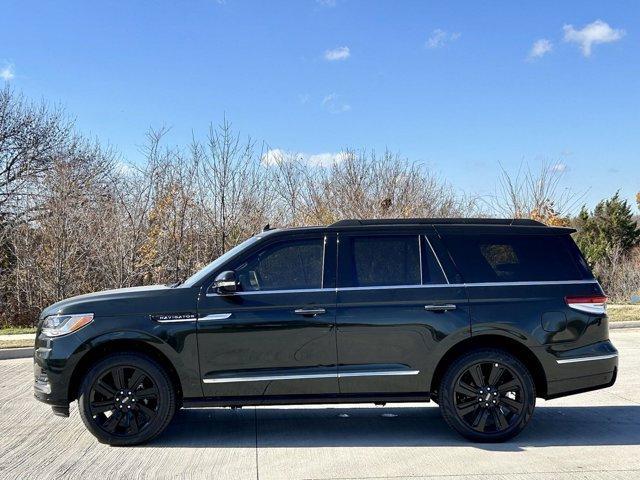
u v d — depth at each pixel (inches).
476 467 199.5
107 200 658.8
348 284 230.2
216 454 215.3
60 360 221.8
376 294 228.5
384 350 226.4
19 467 203.0
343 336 225.6
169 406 224.4
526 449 218.8
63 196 647.8
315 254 235.1
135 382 224.1
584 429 244.4
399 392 226.5
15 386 343.6
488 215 757.9
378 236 237.9
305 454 214.8
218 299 227.0
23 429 251.3
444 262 234.1
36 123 984.9
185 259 653.3
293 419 265.0
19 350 450.9
